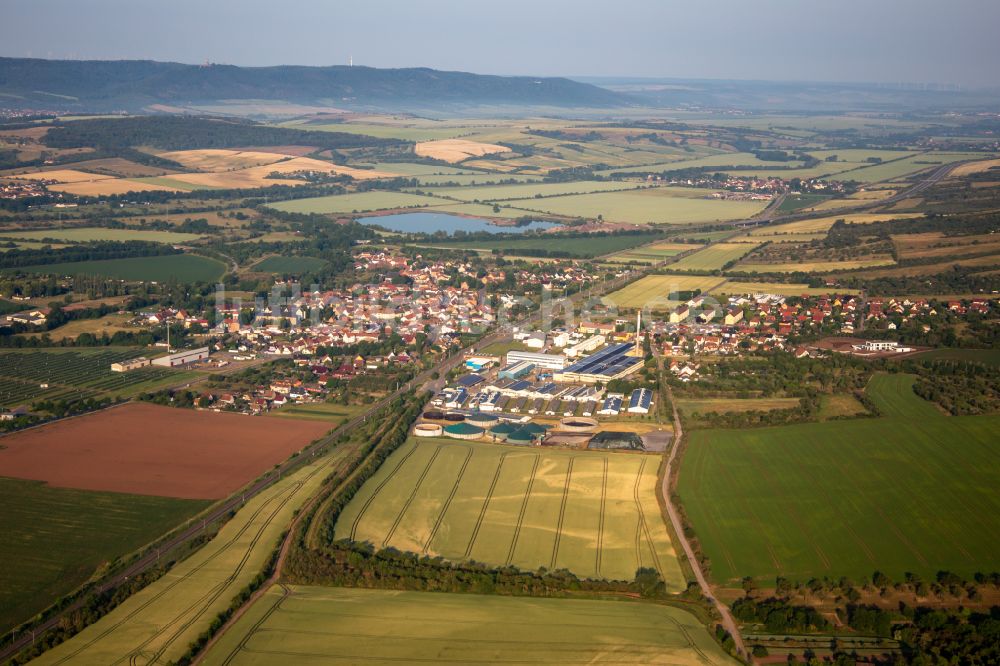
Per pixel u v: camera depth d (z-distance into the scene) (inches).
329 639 7731.3
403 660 7436.0
